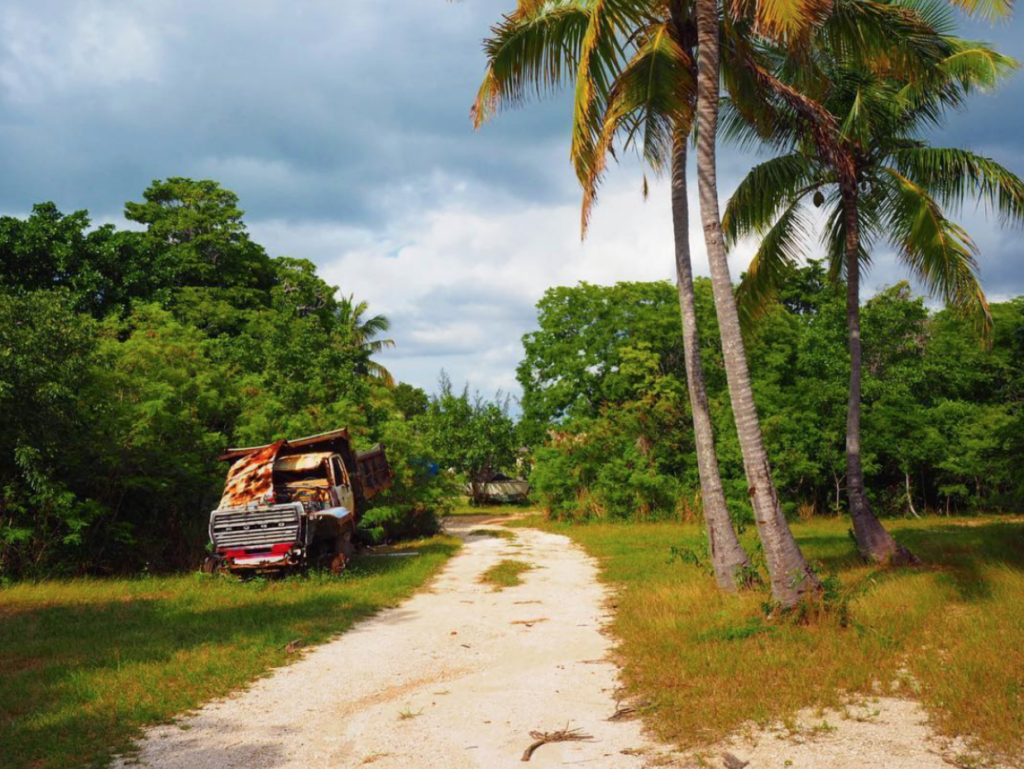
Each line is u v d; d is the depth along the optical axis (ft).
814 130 41.06
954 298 45.83
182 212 118.52
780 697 21.02
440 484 85.97
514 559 61.57
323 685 24.85
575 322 125.18
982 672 21.84
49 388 48.29
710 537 37.42
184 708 22.13
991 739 17.40
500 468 174.09
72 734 19.62
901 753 17.08
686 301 39.17
